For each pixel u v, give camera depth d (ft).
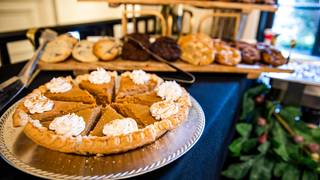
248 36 3.09
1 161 0.79
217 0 1.85
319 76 1.93
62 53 1.54
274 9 1.91
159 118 0.94
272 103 2.19
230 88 1.50
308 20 3.01
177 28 2.38
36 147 0.79
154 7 3.00
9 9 2.57
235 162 2.25
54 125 0.83
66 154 0.77
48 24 2.88
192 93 1.40
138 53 1.59
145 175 0.77
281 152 2.06
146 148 0.82
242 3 1.86
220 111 1.22
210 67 1.66
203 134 1.00
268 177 2.10
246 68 1.70
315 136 2.14
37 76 1.45
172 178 0.76
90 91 1.20
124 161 0.76
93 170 0.71
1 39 1.67
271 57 1.77
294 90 2.07
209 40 1.82
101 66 1.51
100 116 1.01
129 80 1.29
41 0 2.76
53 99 1.09
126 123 0.85
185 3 1.79
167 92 1.12
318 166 2.01
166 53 1.60
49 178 0.68
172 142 0.86
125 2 1.73
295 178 2.06
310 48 3.07
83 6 3.00
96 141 0.77
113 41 1.66
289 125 2.19
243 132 2.01
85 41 1.68
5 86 1.19
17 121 0.88
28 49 2.85
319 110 2.24
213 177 1.35
